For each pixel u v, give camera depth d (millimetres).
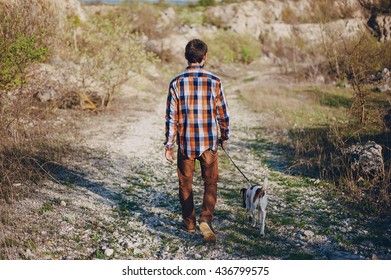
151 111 13555
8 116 7992
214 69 31766
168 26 31609
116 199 5895
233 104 15953
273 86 20375
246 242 4621
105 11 29297
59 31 13234
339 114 12023
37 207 5191
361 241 4605
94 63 12383
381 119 9742
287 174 7215
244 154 8672
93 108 12438
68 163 7211
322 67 20906
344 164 6680
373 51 16000
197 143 4375
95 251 4359
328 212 5457
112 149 8562
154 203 5832
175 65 26547
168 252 4438
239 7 44344
